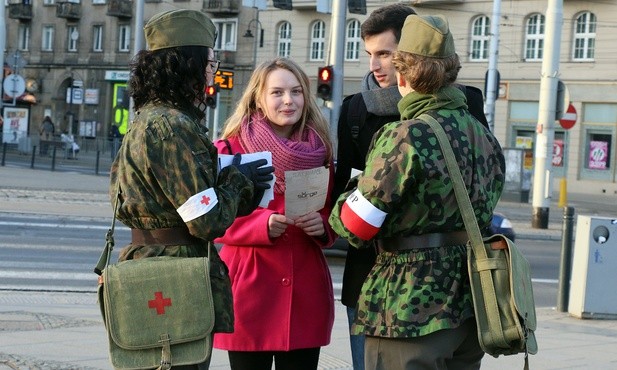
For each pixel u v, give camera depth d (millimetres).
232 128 5047
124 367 3859
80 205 22766
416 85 4082
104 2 62000
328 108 22266
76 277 12836
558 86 23844
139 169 3938
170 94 4078
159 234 4000
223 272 4051
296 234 4938
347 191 4156
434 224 3971
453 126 4051
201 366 3934
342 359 7480
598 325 10578
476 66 45812
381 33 5004
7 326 8375
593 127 43344
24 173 33281
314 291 4957
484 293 3912
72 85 63094
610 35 42625
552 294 13711
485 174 4125
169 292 3893
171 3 58094
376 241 4172
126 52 60938
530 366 7582
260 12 53438
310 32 51812
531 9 44500
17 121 51375
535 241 22094
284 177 4883
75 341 7730
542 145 23844
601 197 42000
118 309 3877
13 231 17672
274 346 4863
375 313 4023
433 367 3943
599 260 11094
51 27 65188
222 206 3943
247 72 54219
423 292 3930
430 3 46531
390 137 3969
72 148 46125
